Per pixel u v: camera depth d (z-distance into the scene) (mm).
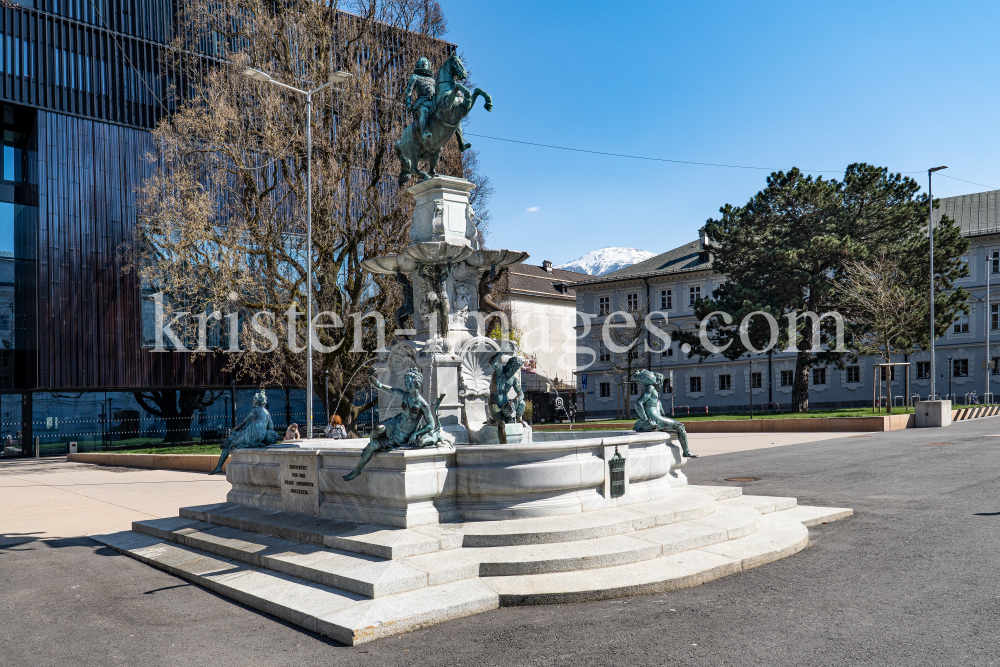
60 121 34719
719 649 5262
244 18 27812
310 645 5754
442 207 12531
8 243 34938
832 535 9086
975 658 4898
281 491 9852
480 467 8180
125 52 36969
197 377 37156
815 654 5098
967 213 53062
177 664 5500
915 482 13344
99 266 35062
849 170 40250
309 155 20562
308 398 20031
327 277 26500
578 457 8453
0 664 5645
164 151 27578
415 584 6566
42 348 33375
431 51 29109
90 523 12555
